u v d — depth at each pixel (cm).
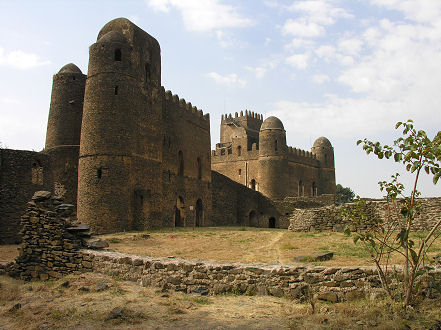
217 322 834
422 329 738
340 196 11456
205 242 2138
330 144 7831
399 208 2023
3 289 1202
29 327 859
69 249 1377
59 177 3481
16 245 2323
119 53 3178
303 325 789
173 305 956
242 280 1059
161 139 3594
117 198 2934
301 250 1631
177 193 4144
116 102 3058
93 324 848
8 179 2448
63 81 3647
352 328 762
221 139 9050
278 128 6253
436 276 868
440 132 845
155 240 2300
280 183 6106
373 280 930
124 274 1224
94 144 2983
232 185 5381
